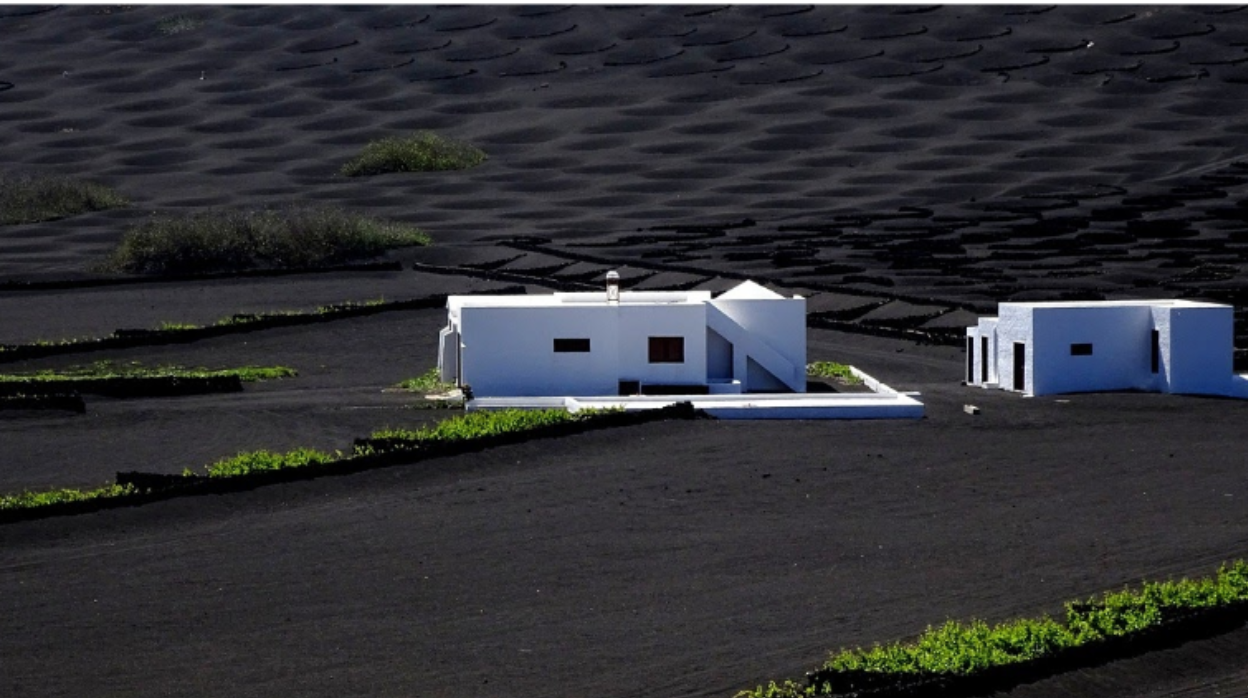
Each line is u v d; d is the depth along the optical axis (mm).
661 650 94625
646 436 159875
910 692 81438
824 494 137125
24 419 176875
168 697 87625
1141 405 181875
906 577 110312
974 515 129500
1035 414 175750
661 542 121250
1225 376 189375
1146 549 116938
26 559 117438
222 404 188000
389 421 174500
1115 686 85812
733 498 135500
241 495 134750
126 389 194500
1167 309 189125
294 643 97188
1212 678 87750
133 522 127250
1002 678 84625
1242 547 116875
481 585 109812
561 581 110625
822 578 110500
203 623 101688
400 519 128500
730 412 170500
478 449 151125
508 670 91375
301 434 167500
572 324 190750
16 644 97875
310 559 116938
